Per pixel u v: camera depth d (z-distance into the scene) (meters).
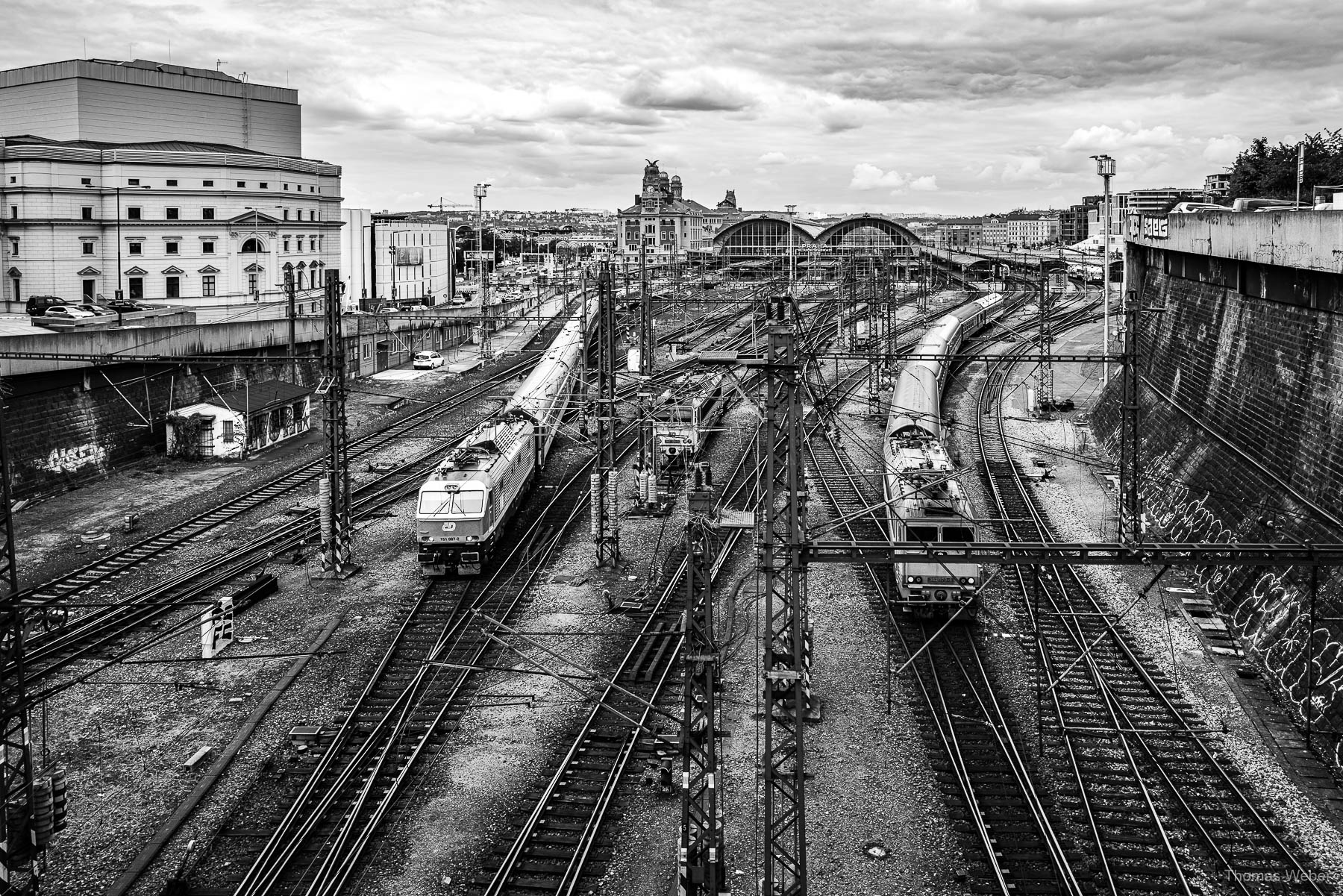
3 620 20.94
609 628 35.66
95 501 51.59
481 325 108.00
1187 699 30.31
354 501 51.50
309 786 25.61
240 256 100.19
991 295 119.56
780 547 22.83
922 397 57.69
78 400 55.06
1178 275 53.53
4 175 91.12
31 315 78.75
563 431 56.34
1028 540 43.31
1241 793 25.16
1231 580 37.00
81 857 23.11
